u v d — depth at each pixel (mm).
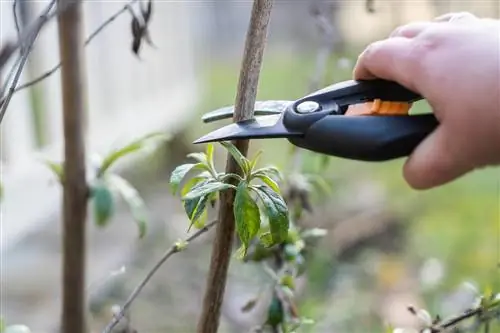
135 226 2355
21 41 575
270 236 604
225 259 653
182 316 1674
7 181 1892
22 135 1987
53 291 1795
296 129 587
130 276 1916
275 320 869
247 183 591
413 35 618
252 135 583
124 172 2906
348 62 1316
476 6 1829
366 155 581
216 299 667
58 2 612
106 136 2785
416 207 2555
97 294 1724
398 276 1961
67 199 931
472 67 566
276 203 581
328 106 606
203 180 618
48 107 2162
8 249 1950
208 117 666
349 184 2756
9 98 603
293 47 3789
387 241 2268
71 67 902
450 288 1759
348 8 1688
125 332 893
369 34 1755
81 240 938
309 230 1024
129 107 3164
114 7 2703
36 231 2115
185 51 4301
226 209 633
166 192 2832
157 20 3549
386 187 2738
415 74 587
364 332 1579
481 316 818
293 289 908
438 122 591
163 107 3711
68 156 921
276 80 3486
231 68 5039
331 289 1702
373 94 617
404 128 581
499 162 591
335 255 1944
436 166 586
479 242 2195
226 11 5145
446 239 2240
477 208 2508
